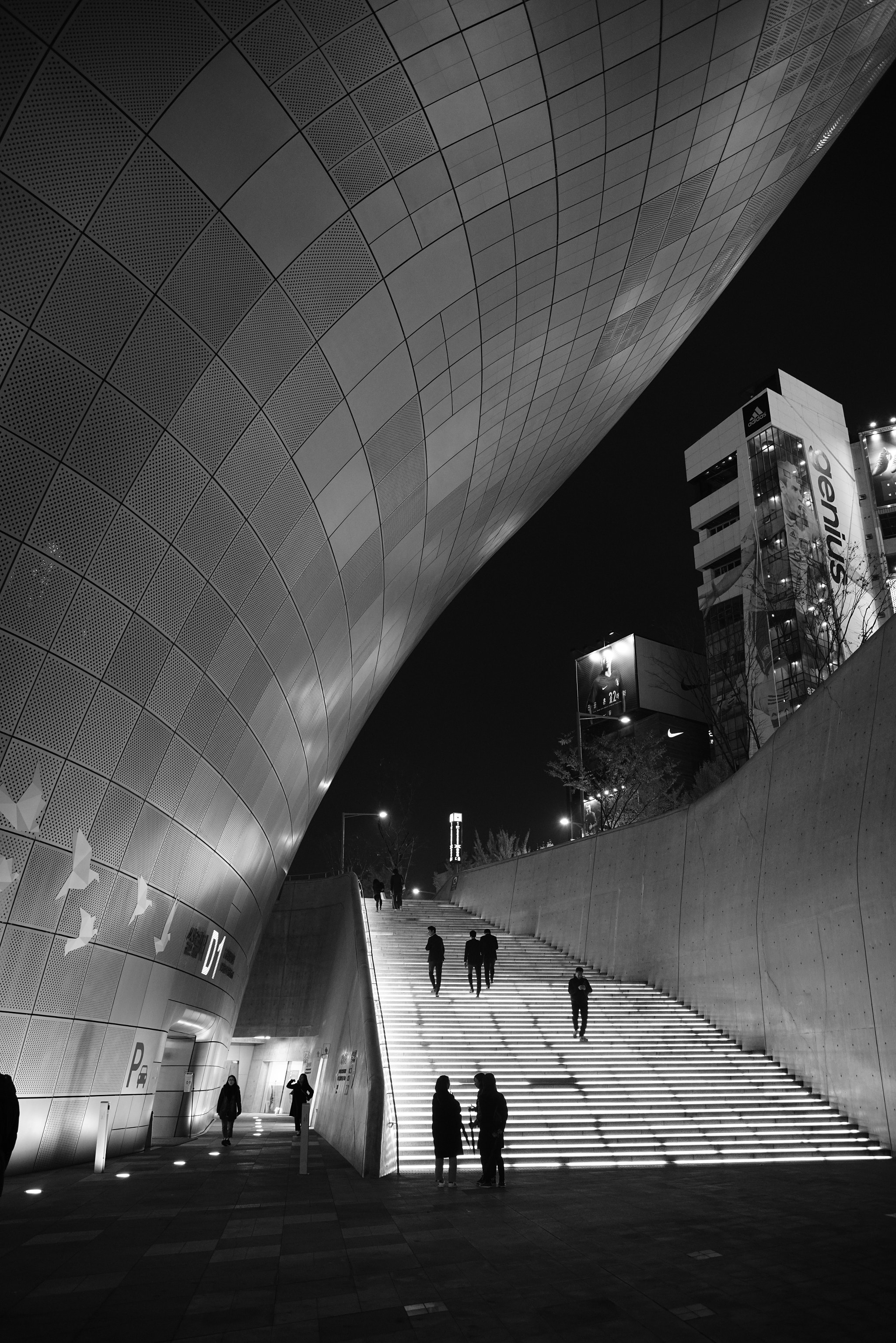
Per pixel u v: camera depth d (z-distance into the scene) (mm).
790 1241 7520
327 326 12172
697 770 86625
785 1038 17172
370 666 22031
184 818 13820
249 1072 38531
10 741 10141
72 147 9062
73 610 10484
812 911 16625
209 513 11805
